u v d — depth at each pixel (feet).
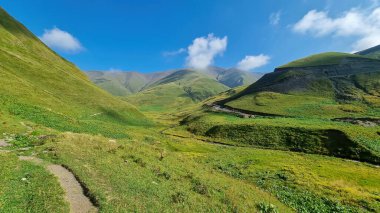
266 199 106.93
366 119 377.71
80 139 128.67
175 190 83.87
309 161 229.86
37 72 328.49
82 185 68.33
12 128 126.52
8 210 48.11
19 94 216.33
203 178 111.75
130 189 71.26
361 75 624.18
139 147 151.53
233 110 574.56
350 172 189.06
